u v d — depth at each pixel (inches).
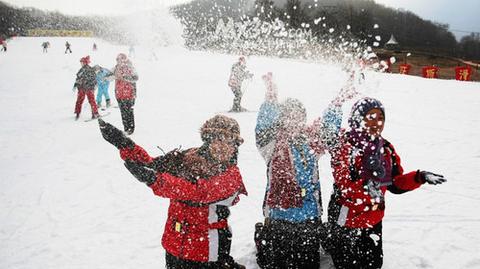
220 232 116.1
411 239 165.8
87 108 555.2
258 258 144.5
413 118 440.1
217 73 918.4
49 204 222.4
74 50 1825.8
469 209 197.2
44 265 159.3
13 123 475.5
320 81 657.6
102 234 183.0
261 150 136.5
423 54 2345.0
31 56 1541.6
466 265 145.3
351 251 134.3
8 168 298.0
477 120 426.3
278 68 893.8
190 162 111.9
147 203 218.2
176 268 116.9
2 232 191.2
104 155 317.1
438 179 125.3
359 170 128.2
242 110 478.3
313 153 134.6
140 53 1461.6
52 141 378.0
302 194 133.9
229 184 113.1
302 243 134.9
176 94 636.1
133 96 372.2
